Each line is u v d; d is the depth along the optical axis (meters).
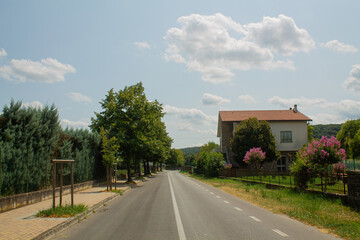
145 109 31.38
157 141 35.66
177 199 14.70
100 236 6.96
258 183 22.84
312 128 58.47
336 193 11.89
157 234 6.98
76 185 19.39
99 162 25.67
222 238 6.46
